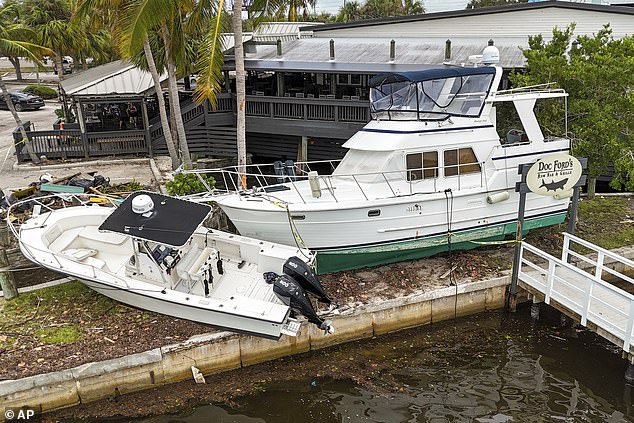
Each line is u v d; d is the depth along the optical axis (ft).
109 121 68.23
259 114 60.44
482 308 34.86
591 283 28.86
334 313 30.68
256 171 62.54
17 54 57.72
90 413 25.99
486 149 37.06
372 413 26.27
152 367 27.40
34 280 35.22
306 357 30.48
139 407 26.40
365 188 35.24
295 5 46.55
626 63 38.17
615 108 40.32
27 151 61.26
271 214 33.12
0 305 31.60
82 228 35.76
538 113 43.32
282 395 27.43
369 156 36.24
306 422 25.68
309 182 35.06
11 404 25.21
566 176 33.63
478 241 37.86
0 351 27.20
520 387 28.14
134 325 29.78
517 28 65.98
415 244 35.88
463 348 31.45
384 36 75.97
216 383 28.19
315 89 65.21
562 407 26.66
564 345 31.63
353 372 29.22
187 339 28.30
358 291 33.32
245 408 26.50
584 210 46.75
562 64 41.52
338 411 26.37
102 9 48.16
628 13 58.85
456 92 36.40
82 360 26.63
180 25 46.88
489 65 38.96
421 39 71.05
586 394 27.61
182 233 28.84
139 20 37.17
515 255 34.06
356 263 35.63
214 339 28.43
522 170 32.48
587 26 61.67
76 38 86.99
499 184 36.76
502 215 37.78
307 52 68.54
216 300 28.02
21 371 25.75
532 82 42.91
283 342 30.09
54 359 26.71
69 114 75.87
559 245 40.29
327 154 60.64
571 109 41.06
